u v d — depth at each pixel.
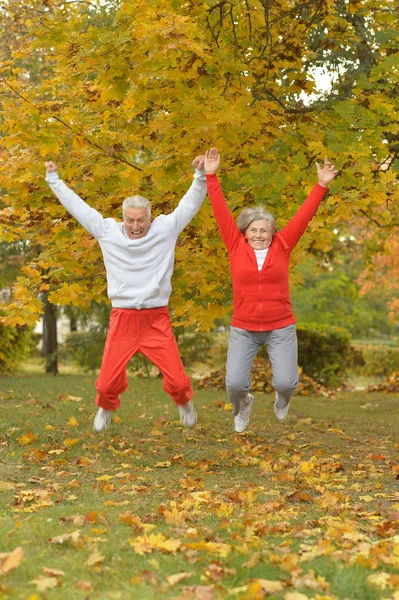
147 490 5.77
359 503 5.55
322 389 15.14
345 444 8.71
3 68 7.25
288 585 3.58
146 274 5.45
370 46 9.02
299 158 7.07
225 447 8.11
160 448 7.80
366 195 6.65
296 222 5.75
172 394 5.56
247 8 7.64
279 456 7.74
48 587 3.40
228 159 7.75
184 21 6.18
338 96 8.62
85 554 3.92
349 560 3.93
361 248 18.12
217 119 6.66
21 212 7.36
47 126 6.86
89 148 7.20
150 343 5.50
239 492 5.52
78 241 7.16
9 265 14.80
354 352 25.45
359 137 7.21
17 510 4.99
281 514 4.96
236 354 5.85
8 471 6.39
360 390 17.44
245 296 5.77
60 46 7.27
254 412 11.16
